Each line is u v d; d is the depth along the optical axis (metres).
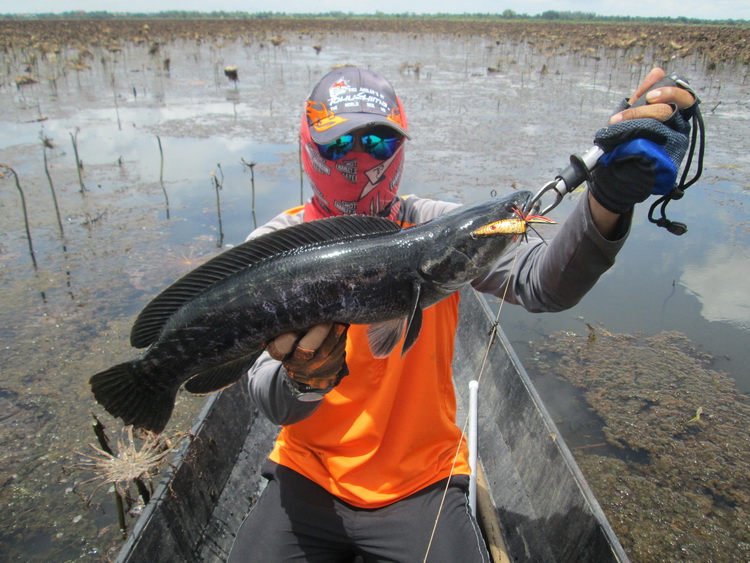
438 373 0.90
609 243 0.71
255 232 0.98
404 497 0.85
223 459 1.16
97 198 3.23
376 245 0.75
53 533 1.29
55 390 1.72
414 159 3.87
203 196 3.28
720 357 1.93
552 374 1.84
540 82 7.56
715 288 2.36
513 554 1.06
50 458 1.48
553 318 2.17
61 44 11.51
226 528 1.09
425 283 0.75
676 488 1.41
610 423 1.62
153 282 2.35
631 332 2.07
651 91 0.65
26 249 2.62
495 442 1.30
